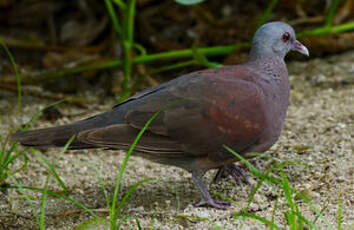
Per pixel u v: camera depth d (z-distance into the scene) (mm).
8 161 8945
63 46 15617
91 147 8453
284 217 8125
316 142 10508
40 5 16172
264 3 16266
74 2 16469
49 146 8477
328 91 12812
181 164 8680
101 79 14258
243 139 8391
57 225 8367
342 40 14344
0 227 8352
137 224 7609
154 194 9258
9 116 12469
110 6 12805
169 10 16031
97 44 15688
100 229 7973
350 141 10375
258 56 9195
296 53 14500
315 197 8594
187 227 8086
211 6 16422
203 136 8281
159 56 13297
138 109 8375
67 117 12508
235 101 8336
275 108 8664
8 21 16281
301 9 15609
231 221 8156
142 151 8297
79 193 9398
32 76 14297
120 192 9367
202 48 14172
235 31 15242
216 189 9320
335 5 13539
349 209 8172
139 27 15164
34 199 9203
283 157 10008
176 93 8438
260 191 9055
